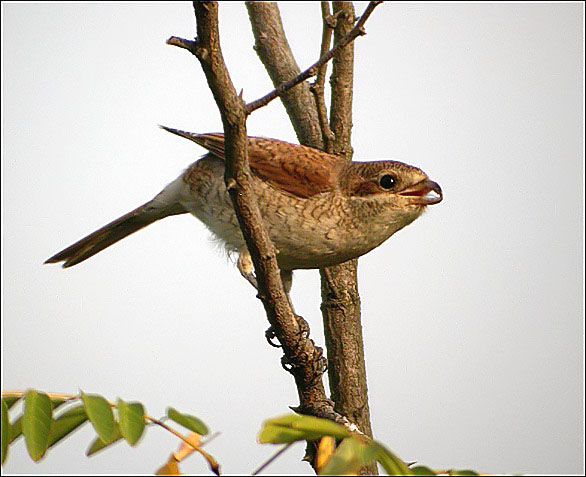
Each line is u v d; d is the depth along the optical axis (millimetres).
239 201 6434
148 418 4430
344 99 9102
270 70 9688
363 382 8383
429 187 9453
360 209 9289
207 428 4352
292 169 9250
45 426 4238
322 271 8766
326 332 8523
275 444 3902
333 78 9055
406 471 3738
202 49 5715
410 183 9398
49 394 4363
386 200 9289
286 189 9250
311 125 9711
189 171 10016
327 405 7172
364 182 9297
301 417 4008
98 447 4512
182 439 4465
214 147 9570
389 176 9344
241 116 6008
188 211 10297
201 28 5633
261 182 9250
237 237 9695
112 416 4301
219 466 4508
